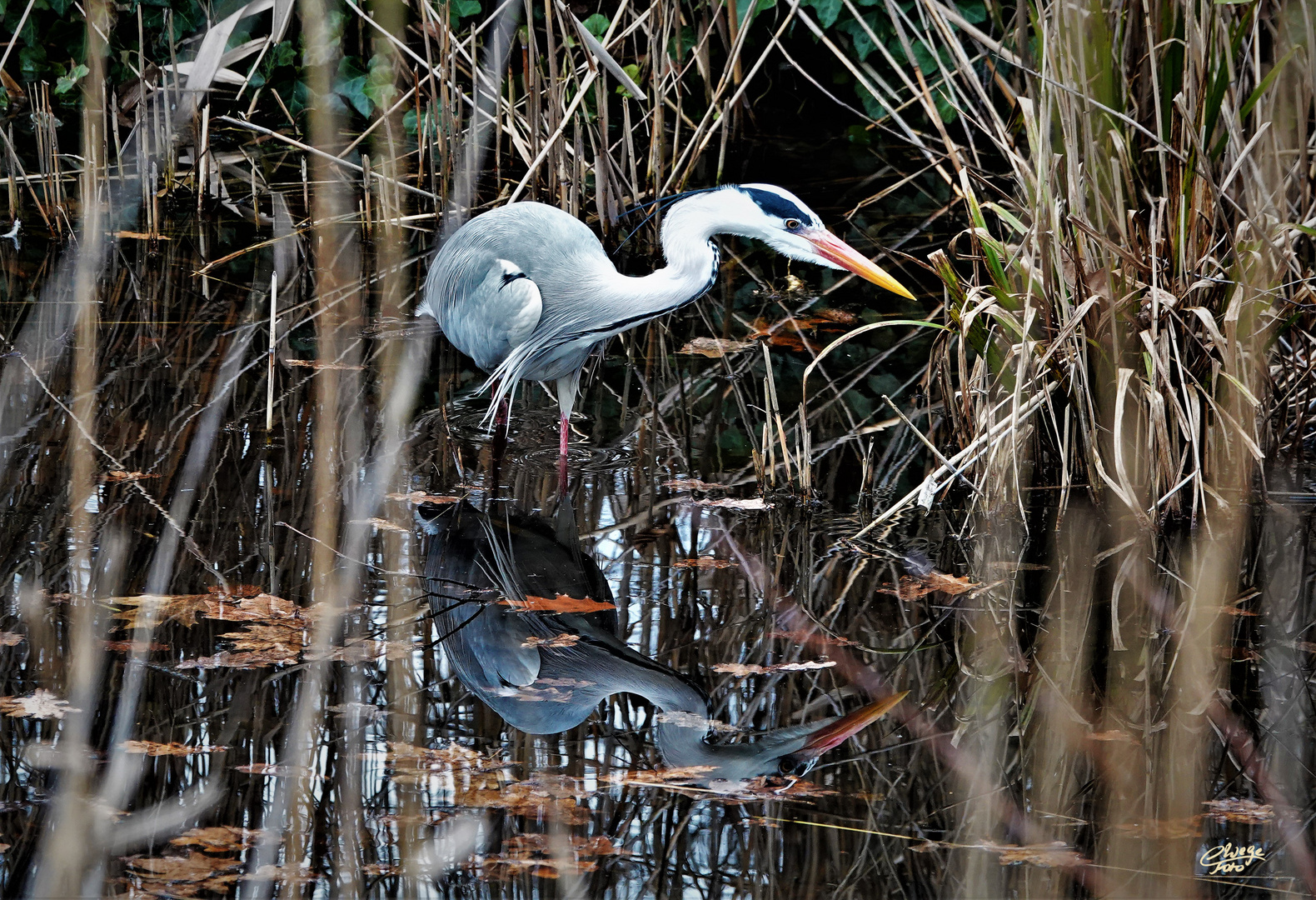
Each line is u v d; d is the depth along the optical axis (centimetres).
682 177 1577
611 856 571
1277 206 960
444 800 605
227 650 728
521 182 1421
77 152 1677
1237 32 910
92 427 1010
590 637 781
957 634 800
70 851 443
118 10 1708
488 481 990
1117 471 916
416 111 1587
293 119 1741
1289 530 936
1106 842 599
